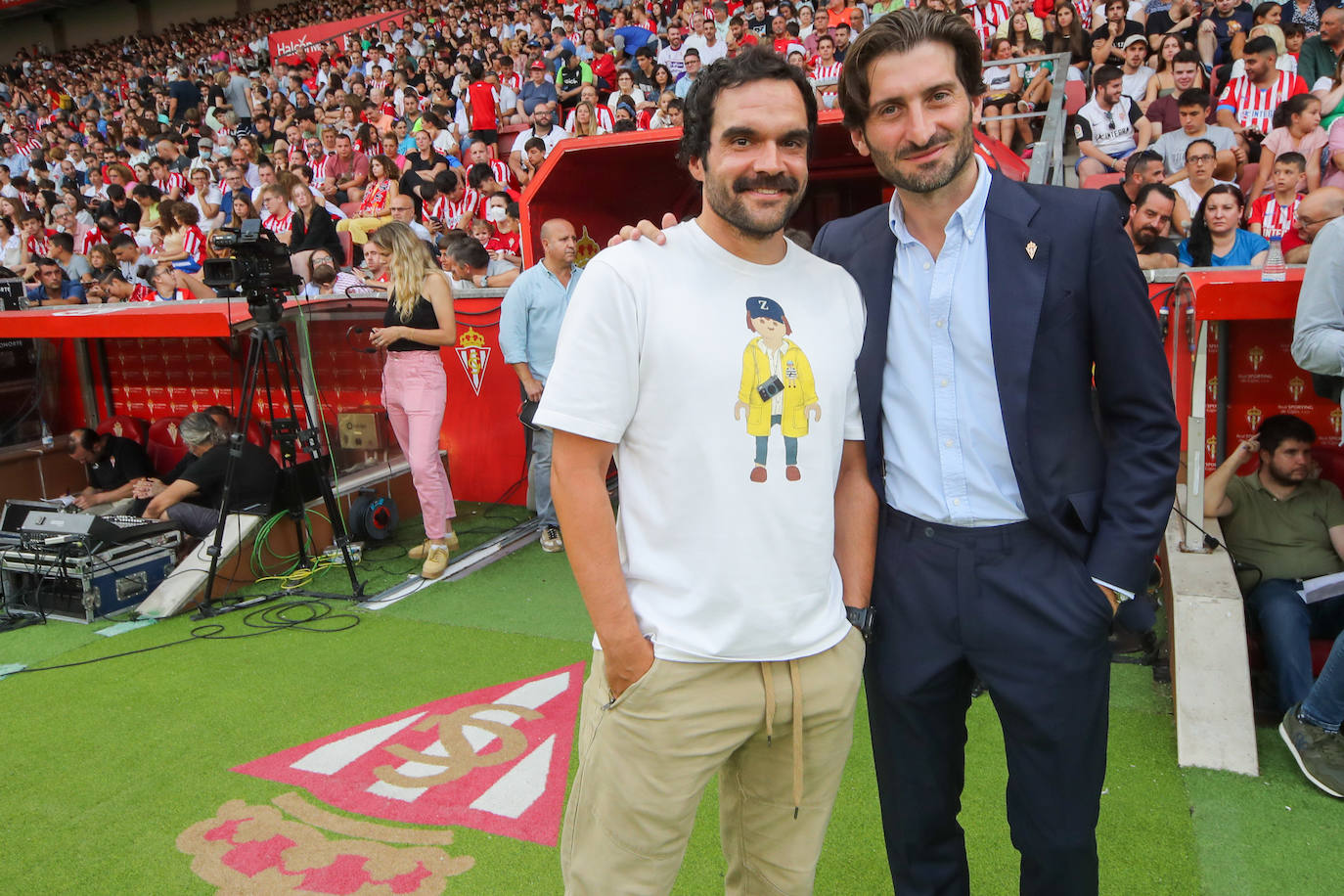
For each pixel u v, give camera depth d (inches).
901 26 59.2
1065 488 63.0
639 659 57.6
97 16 809.5
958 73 60.0
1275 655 120.4
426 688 137.5
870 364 66.2
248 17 713.6
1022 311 61.7
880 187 262.2
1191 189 221.6
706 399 57.2
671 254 58.8
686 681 58.2
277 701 134.7
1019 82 277.0
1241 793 102.7
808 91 57.4
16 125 660.7
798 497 59.3
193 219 340.5
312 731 125.5
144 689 140.6
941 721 69.5
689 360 56.9
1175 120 259.1
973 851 94.9
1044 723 64.1
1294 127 231.0
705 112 56.7
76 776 116.0
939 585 65.5
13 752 122.3
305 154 450.0
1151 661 134.1
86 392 266.4
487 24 535.2
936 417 64.7
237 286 169.9
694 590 58.1
